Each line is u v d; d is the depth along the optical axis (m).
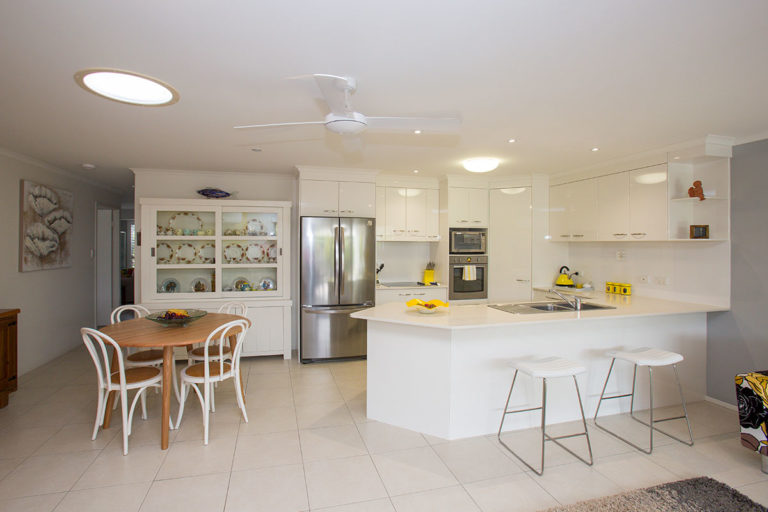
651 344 3.37
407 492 2.21
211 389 3.26
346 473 2.40
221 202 4.55
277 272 4.75
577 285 4.77
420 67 1.95
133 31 1.62
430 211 5.24
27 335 4.17
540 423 3.04
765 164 3.07
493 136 3.15
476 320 2.80
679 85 2.17
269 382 3.97
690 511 2.02
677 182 3.54
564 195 4.70
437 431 2.87
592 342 3.18
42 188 4.35
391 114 2.64
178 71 1.99
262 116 2.67
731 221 3.32
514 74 2.03
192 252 4.64
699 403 3.50
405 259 5.55
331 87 1.82
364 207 4.69
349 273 4.62
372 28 1.59
